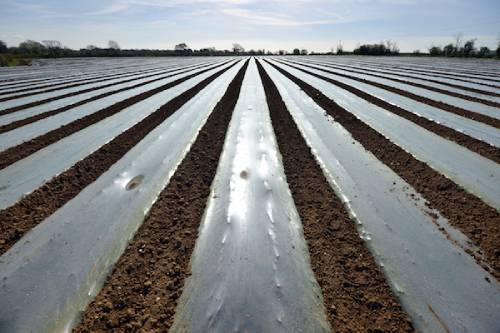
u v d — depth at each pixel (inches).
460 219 123.9
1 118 291.4
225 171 172.4
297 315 83.1
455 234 115.1
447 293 89.8
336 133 234.2
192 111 306.0
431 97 354.3
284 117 287.1
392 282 94.8
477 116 271.3
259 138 225.5
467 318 82.0
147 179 166.2
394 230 119.0
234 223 124.3
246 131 240.5
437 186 150.5
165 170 176.2
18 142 222.7
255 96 374.3
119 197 148.0
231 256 105.3
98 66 1039.6
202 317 82.7
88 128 253.4
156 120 281.1
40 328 82.6
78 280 98.0
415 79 524.1
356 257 106.1
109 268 102.9
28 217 133.6
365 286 93.9
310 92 408.8
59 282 97.2
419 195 143.6
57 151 204.7
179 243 114.7
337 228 122.0
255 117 279.3
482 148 197.5
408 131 232.8
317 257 106.0
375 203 137.6
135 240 117.3
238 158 189.8
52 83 541.6
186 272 99.7
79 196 148.9
